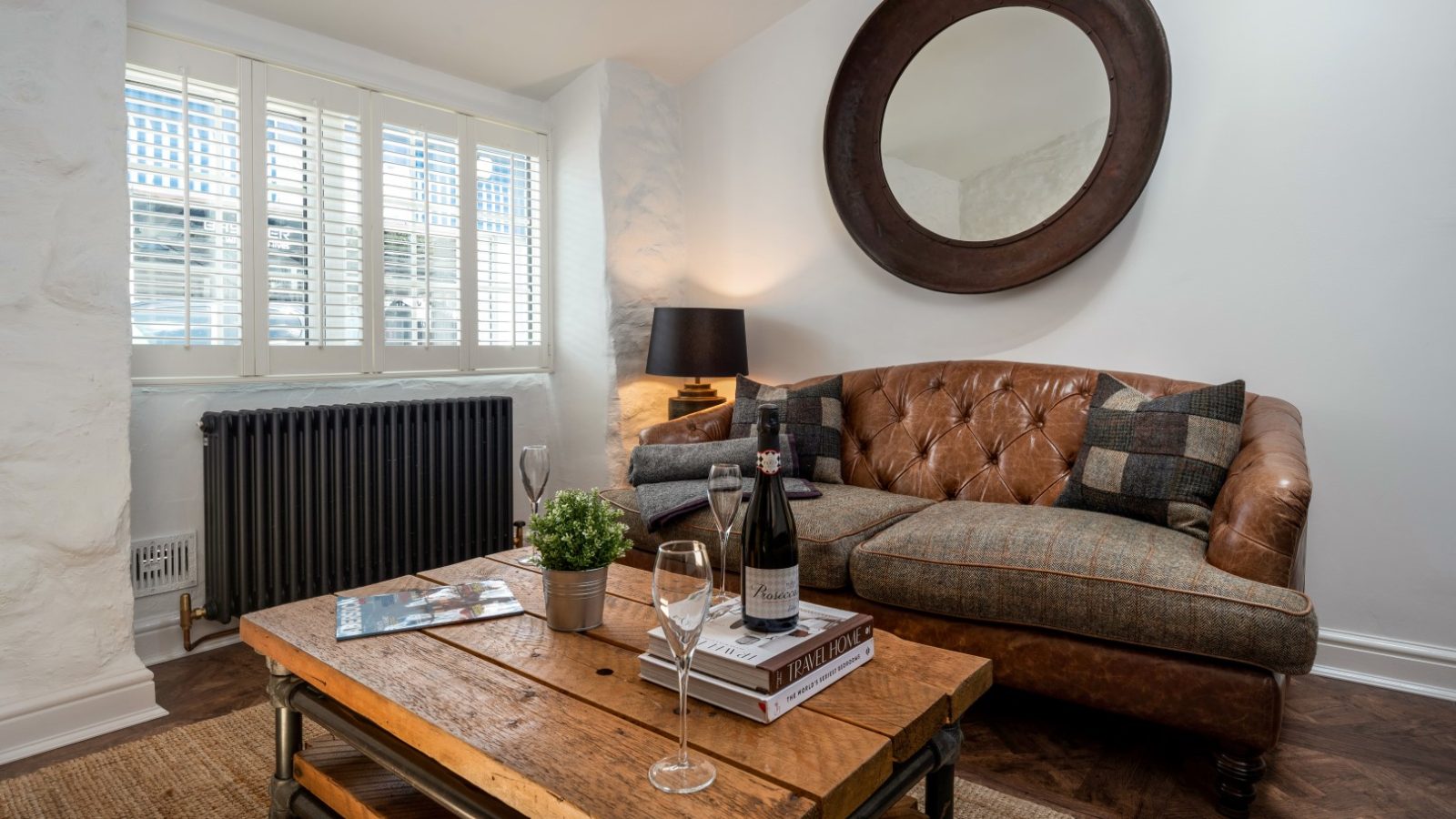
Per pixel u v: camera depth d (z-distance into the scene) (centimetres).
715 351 310
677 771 88
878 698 109
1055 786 167
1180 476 197
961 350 290
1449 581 212
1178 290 247
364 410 272
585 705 107
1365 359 221
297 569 256
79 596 190
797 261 332
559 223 352
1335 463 226
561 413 357
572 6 291
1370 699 210
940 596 188
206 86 249
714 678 108
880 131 301
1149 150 242
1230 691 154
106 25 191
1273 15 230
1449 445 211
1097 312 262
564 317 352
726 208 354
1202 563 166
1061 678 175
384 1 266
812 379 307
